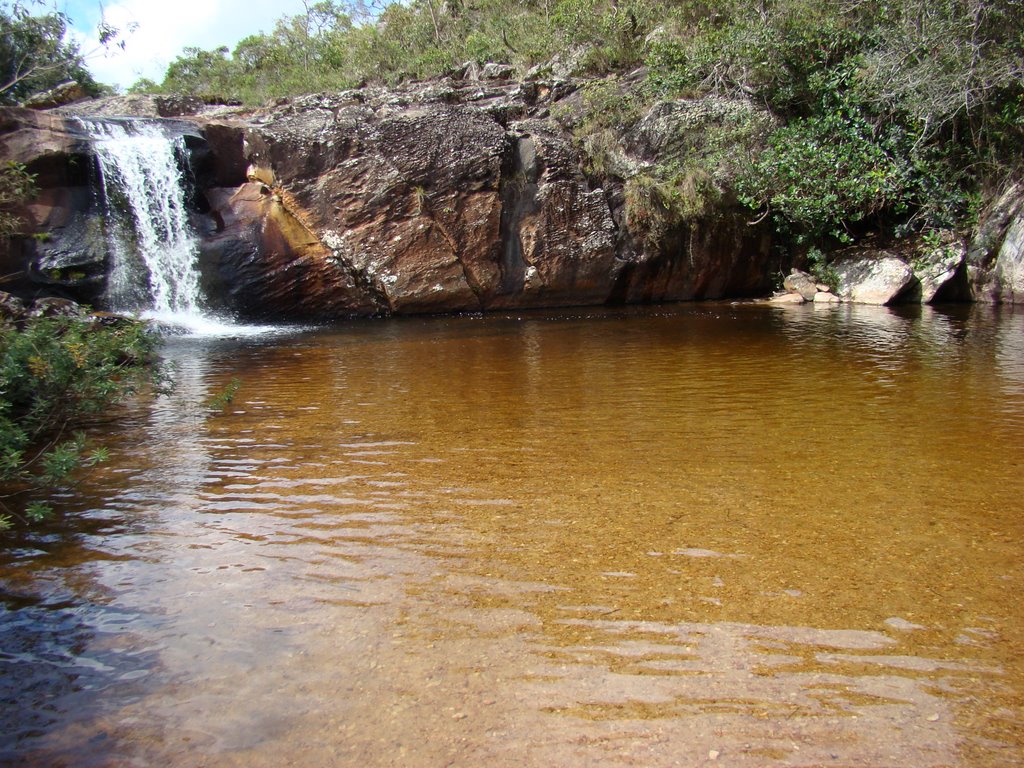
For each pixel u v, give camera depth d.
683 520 3.95
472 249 16.22
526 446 5.46
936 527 3.80
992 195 16.22
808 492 4.35
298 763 2.17
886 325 12.47
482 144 16.22
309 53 27.66
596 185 17.62
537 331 12.70
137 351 6.35
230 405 7.11
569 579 3.29
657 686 2.51
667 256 17.80
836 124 16.25
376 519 4.04
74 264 13.88
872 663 2.62
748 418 6.19
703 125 17.45
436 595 3.16
